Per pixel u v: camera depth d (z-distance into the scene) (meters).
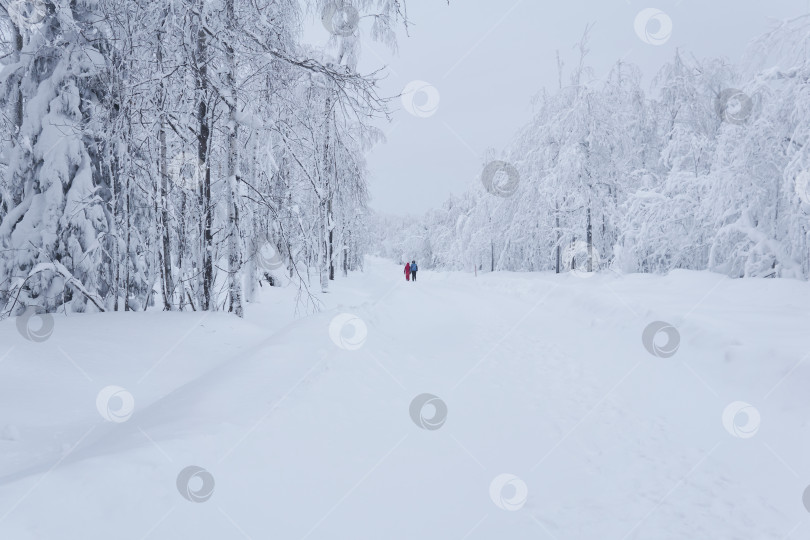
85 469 2.32
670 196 21.81
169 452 2.64
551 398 5.29
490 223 34.25
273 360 5.01
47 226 8.10
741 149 14.70
